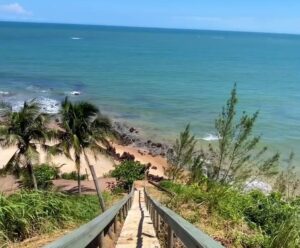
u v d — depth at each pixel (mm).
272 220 10836
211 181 15250
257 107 72312
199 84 99188
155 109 69375
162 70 125000
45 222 9328
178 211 11727
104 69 121562
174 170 26141
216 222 10422
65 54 161625
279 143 50375
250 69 135375
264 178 23016
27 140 26938
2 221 8344
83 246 4363
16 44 195250
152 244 8531
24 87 84688
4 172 27109
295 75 122000
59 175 36406
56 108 64875
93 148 27688
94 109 27031
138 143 50875
